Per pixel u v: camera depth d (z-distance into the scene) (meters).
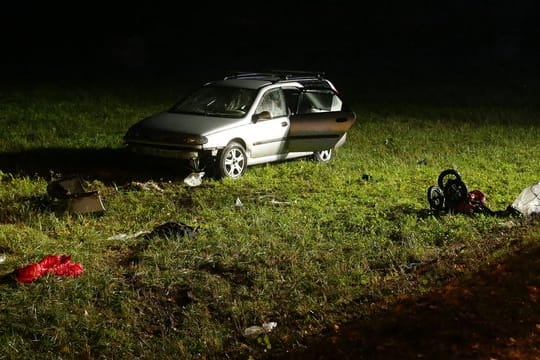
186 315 9.55
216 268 10.87
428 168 17.09
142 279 10.41
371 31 40.72
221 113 16.23
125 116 22.91
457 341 8.30
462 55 40.03
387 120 23.78
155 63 36.56
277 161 17.20
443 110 26.16
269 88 16.52
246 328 9.34
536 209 12.90
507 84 34.00
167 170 16.42
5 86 28.52
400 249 11.41
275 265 10.94
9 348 8.74
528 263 10.02
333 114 17.19
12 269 10.81
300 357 8.47
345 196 14.57
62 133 20.06
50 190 13.49
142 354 8.86
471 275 9.98
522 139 21.17
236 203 13.88
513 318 8.66
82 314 9.52
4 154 17.56
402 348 8.27
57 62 35.84
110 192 14.55
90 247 11.66
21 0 39.28
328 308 9.66
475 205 13.08
